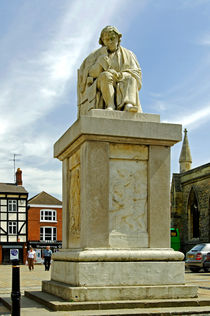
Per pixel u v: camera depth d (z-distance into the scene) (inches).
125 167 385.1
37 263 2176.4
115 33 435.2
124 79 412.5
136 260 363.3
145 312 315.6
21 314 309.6
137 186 385.7
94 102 415.5
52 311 323.0
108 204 369.7
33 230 2566.4
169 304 340.5
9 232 2320.4
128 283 356.8
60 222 2637.8
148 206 383.9
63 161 452.1
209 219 1796.3
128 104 398.0
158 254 368.5
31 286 612.1
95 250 359.3
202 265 1095.6
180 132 392.2
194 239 1921.8
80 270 348.8
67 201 432.8
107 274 353.4
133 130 379.9
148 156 389.7
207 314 325.1
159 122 392.5
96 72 429.7
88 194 366.0
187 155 2255.2
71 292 337.4
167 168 391.2
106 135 373.1
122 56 433.1
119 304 331.0
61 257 395.5
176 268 370.0
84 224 365.7
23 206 2362.2
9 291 536.7
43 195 2682.1
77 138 384.5
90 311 319.9
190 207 1967.3
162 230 381.7
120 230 375.2
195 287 362.0
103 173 371.9
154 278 363.9
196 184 1903.3
